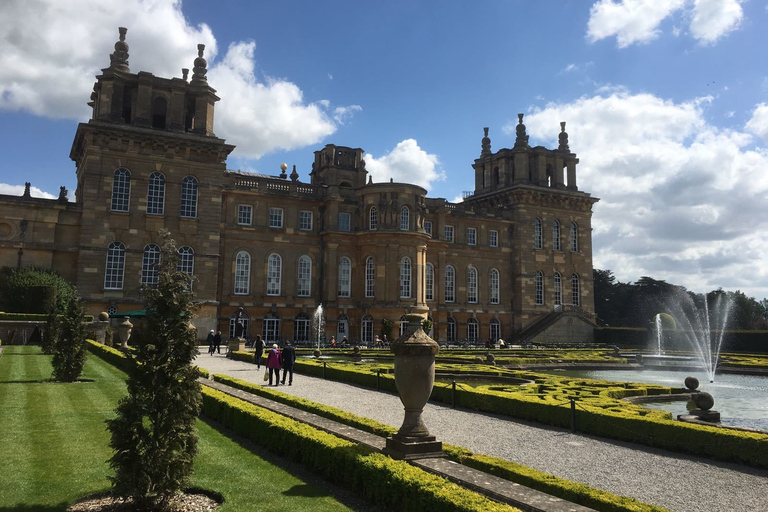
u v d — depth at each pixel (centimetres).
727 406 2225
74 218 4800
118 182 4888
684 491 1052
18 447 1166
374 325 5944
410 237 6038
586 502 845
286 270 5984
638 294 10594
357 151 7575
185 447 880
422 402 1042
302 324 6022
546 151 7706
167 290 899
